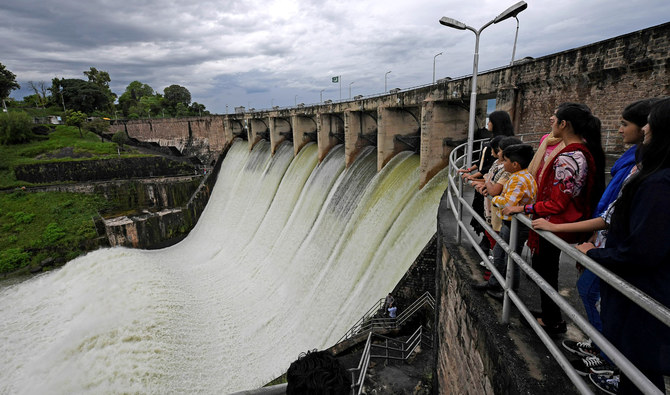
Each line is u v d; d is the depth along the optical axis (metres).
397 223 23.92
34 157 63.16
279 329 27.28
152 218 46.97
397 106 27.34
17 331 29.58
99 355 25.33
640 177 3.23
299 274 30.78
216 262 41.75
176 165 59.88
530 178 5.43
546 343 4.23
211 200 55.12
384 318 17.47
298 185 41.00
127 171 56.78
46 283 37.69
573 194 4.74
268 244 38.91
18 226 45.53
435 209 21.31
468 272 7.48
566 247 3.87
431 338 15.80
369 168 31.31
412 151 29.92
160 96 154.25
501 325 5.75
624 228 3.45
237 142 63.28
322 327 24.72
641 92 13.95
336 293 25.69
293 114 43.41
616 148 15.24
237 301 32.50
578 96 16.38
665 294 3.16
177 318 29.67
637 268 3.32
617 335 3.56
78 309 31.73
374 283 22.83
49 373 24.33
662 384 3.49
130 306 30.62
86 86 108.81
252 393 6.35
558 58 16.73
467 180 8.04
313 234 32.66
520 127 19.52
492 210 6.98
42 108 110.62
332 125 38.66
